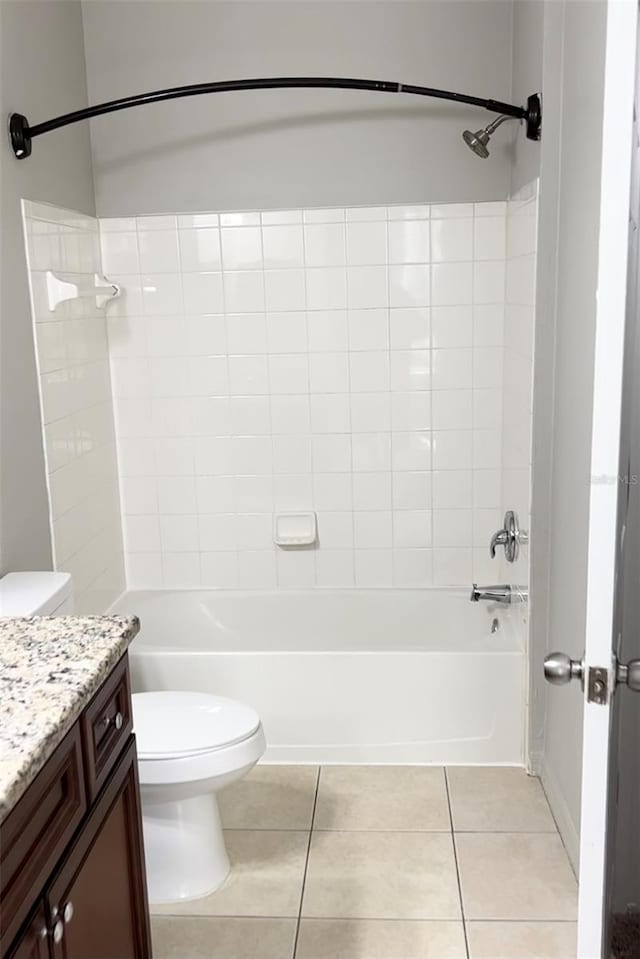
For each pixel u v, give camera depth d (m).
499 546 3.42
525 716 2.87
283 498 3.49
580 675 1.39
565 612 2.44
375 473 3.44
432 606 3.38
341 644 3.45
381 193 3.24
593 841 1.42
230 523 3.52
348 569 3.52
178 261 3.34
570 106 2.36
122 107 2.66
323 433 3.42
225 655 2.93
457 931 2.14
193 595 3.49
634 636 1.65
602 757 1.39
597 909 1.44
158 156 3.28
